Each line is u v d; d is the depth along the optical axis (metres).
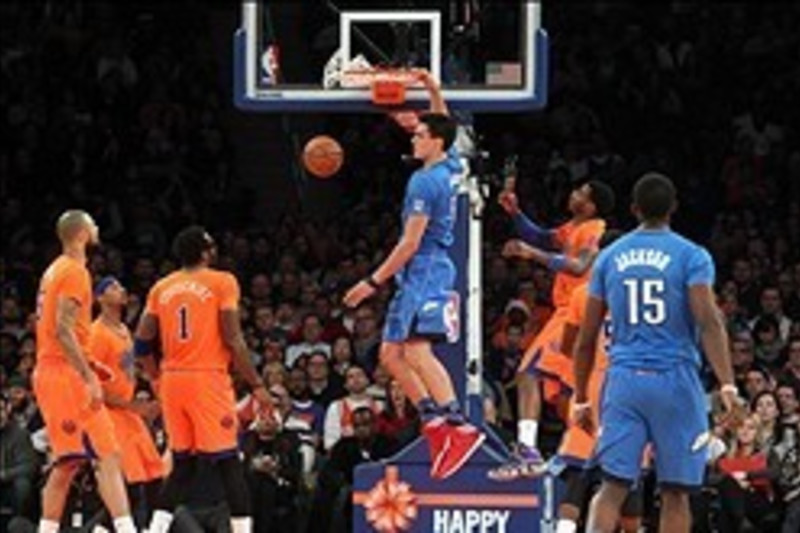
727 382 16.00
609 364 16.42
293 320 26.95
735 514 23.20
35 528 23.41
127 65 33.22
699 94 33.16
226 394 19.86
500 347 26.02
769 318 26.45
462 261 18.94
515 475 18.23
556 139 32.34
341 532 23.36
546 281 27.42
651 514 21.59
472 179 19.86
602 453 16.22
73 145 32.16
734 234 29.64
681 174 31.88
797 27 34.00
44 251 29.95
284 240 29.58
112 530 21.69
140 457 21.17
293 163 32.81
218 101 32.97
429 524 18.33
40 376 20.11
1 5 34.28
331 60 20.52
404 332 18.05
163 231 30.92
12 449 24.44
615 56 33.62
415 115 19.95
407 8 29.77
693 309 16.08
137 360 20.38
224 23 34.72
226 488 19.89
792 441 23.48
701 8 34.34
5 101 32.81
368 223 29.98
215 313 19.75
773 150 32.06
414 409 23.88
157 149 32.06
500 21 29.98
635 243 16.30
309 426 24.48
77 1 34.19
